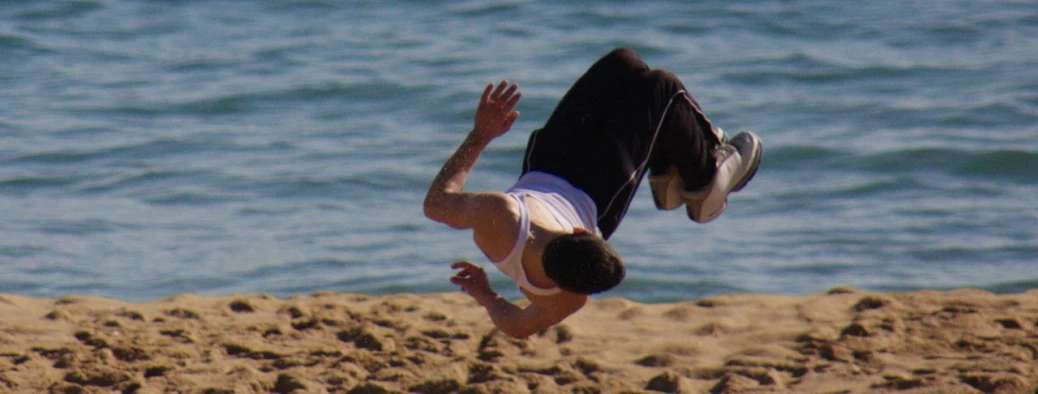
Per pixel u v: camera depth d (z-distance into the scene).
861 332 14.88
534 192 11.59
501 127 11.69
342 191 40.50
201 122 49.12
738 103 51.22
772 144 45.62
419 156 44.31
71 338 15.41
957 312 15.61
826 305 16.45
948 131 46.31
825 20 65.50
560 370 13.85
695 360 14.31
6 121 48.38
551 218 11.35
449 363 14.14
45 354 14.67
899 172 42.38
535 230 11.14
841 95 52.19
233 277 32.25
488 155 45.09
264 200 39.59
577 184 11.78
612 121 12.14
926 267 33.56
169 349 14.73
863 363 13.78
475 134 11.70
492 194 11.29
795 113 49.62
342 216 38.06
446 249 34.81
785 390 12.88
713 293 31.56
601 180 11.80
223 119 49.62
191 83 54.84
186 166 43.19
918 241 35.62
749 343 14.95
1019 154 43.31
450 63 57.41
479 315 16.61
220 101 51.94
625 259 34.09
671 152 12.78
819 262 33.88
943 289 31.61
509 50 60.03
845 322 15.62
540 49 60.12
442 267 33.06
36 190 40.59
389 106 51.25
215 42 62.41
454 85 53.56
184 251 34.50
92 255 34.06
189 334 15.39
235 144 46.00
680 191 13.39
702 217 13.51
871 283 32.09
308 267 33.03
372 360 14.34
